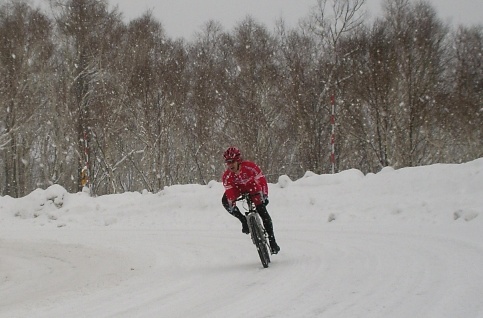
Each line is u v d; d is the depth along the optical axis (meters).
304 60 32.59
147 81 31.78
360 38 29.56
